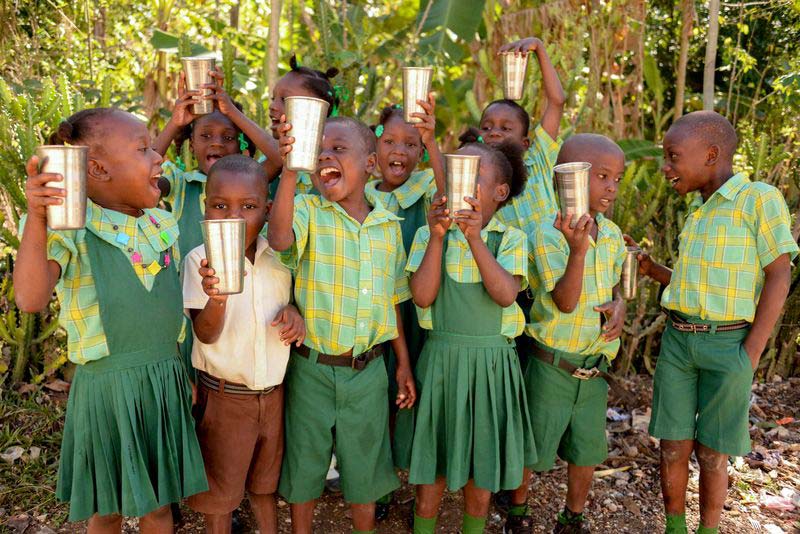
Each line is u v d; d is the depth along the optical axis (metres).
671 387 3.03
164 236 2.46
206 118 3.16
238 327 2.63
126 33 6.68
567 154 2.97
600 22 5.45
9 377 3.98
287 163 2.20
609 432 4.03
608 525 3.29
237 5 7.32
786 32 5.61
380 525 3.27
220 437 2.69
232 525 3.14
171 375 2.47
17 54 5.19
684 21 5.32
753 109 5.44
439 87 6.29
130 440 2.34
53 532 3.02
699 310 2.92
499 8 5.90
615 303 2.98
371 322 2.78
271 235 2.53
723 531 3.20
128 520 3.14
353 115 4.41
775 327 4.52
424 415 2.85
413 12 6.43
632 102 6.30
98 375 2.33
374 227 2.82
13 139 3.80
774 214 2.78
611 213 4.64
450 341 2.82
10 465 3.39
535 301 3.05
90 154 2.28
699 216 2.97
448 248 2.83
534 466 3.08
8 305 3.92
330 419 2.77
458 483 2.78
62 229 1.88
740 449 2.87
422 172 3.41
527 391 3.10
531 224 3.46
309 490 2.82
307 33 5.85
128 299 2.32
